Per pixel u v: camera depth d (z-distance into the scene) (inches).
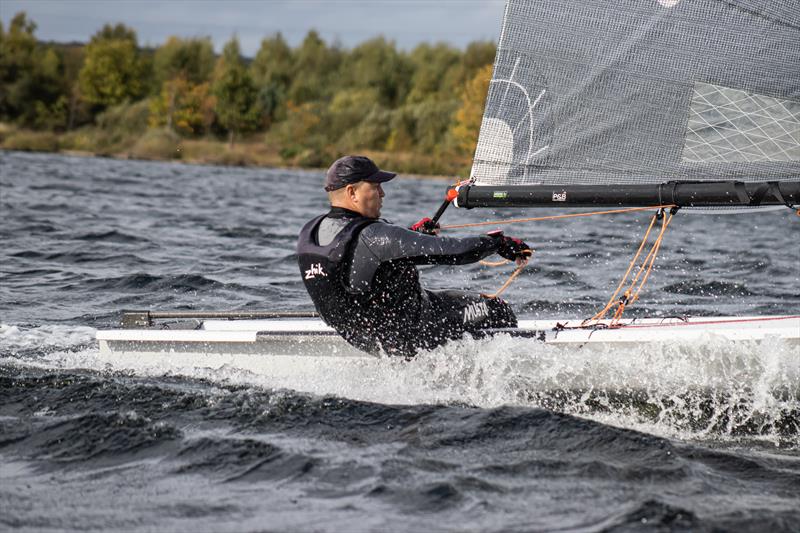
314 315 490.9
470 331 447.5
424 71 6958.7
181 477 334.3
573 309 731.4
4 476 336.2
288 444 366.9
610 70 440.1
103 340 482.9
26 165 3078.2
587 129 445.1
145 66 6786.4
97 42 6678.2
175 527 291.0
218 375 466.0
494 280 864.9
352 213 424.5
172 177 2982.3
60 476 336.2
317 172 4626.0
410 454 356.5
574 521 294.0
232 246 1120.8
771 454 366.0
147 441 369.7
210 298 764.6
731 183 401.7
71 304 721.6
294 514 301.1
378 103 6599.4
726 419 410.9
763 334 410.6
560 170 450.9
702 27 424.8
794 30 410.9
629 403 423.8
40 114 6264.8
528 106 452.8
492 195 441.7
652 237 1330.0
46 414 406.6
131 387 441.7
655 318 485.7
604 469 340.5
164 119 5782.5
